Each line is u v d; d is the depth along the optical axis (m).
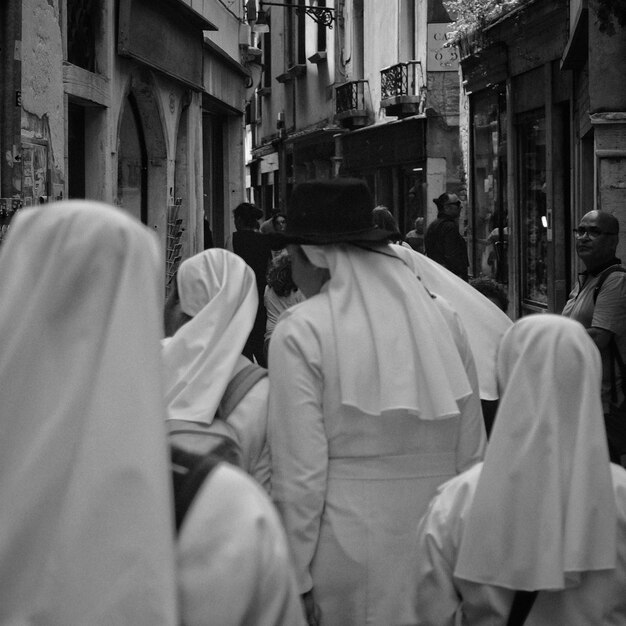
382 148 29.73
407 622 3.24
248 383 4.24
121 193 17.38
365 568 3.77
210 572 2.04
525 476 2.96
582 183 15.38
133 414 1.89
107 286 1.92
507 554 2.98
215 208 27.33
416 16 27.69
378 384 3.84
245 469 4.15
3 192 10.41
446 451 3.93
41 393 1.91
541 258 18.69
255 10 27.62
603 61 11.38
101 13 14.32
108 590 1.85
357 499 3.81
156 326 1.95
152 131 18.23
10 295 1.93
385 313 3.89
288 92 41.00
